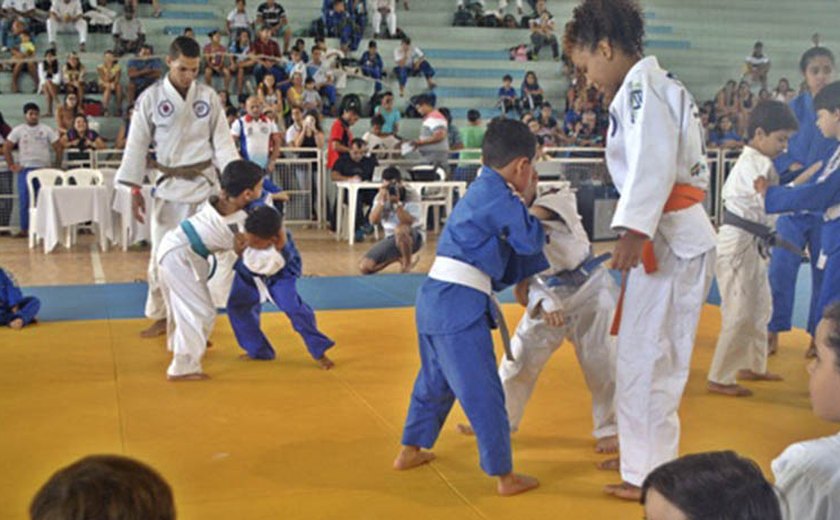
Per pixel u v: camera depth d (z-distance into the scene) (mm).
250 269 5148
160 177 6004
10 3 15336
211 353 5832
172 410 4574
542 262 3582
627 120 3311
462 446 4082
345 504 3410
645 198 3217
